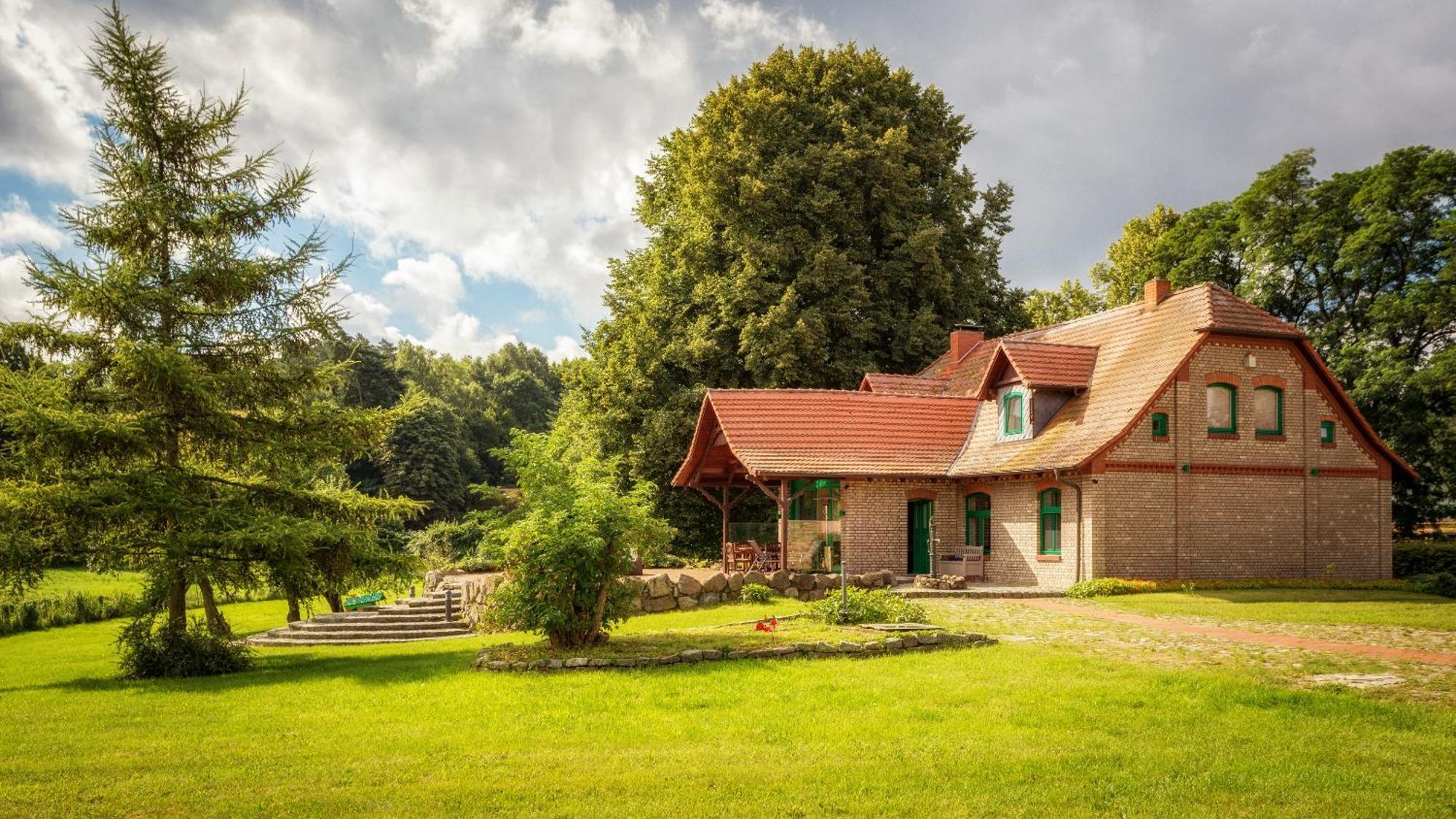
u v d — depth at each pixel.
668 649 13.81
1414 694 10.62
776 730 9.44
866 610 16.55
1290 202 36.66
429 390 98.62
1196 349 25.45
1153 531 24.94
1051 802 7.16
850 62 40.19
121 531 16.14
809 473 26.95
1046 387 27.59
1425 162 32.44
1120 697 10.57
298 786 7.88
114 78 16.55
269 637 22.80
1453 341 32.22
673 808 7.11
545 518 14.52
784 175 36.66
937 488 29.06
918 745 8.77
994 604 21.25
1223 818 6.79
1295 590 23.92
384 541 19.67
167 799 7.57
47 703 12.84
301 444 17.17
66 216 16.28
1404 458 32.56
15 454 15.47
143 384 15.88
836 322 36.56
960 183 41.22
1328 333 35.47
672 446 36.34
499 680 12.65
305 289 17.44
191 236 17.00
